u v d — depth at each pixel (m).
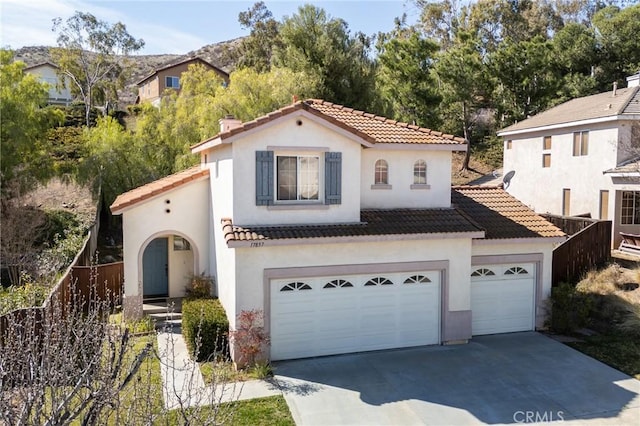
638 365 13.82
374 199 16.67
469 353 14.83
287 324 14.24
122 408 6.56
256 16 74.25
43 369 5.30
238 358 13.39
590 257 20.27
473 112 50.34
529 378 13.00
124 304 17.34
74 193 35.09
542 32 64.50
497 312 16.86
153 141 32.12
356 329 14.88
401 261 15.02
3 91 30.84
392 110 40.12
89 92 57.66
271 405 11.42
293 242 13.56
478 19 64.69
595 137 27.58
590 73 49.62
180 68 63.41
